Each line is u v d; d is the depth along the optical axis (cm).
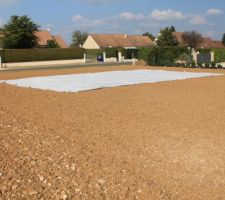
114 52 5834
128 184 638
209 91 1742
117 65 4209
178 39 8025
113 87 1905
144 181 659
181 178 691
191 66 3500
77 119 1061
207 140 903
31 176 617
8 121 915
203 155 803
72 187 603
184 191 641
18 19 5581
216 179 694
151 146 848
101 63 5066
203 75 2612
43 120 1000
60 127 939
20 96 1438
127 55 5884
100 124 1023
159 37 7175
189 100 1466
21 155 690
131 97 1538
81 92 1705
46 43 6769
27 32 5588
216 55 3906
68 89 1817
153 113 1200
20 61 4794
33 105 1238
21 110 1117
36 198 559
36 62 4944
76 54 5362
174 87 1900
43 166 658
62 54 5212
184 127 1020
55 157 704
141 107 1302
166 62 3756
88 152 762
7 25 5572
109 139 877
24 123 923
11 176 605
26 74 2808
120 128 991
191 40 7575
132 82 2144
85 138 864
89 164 696
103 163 712
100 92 1702
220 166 749
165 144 866
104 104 1346
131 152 798
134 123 1054
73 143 808
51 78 2428
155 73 2792
